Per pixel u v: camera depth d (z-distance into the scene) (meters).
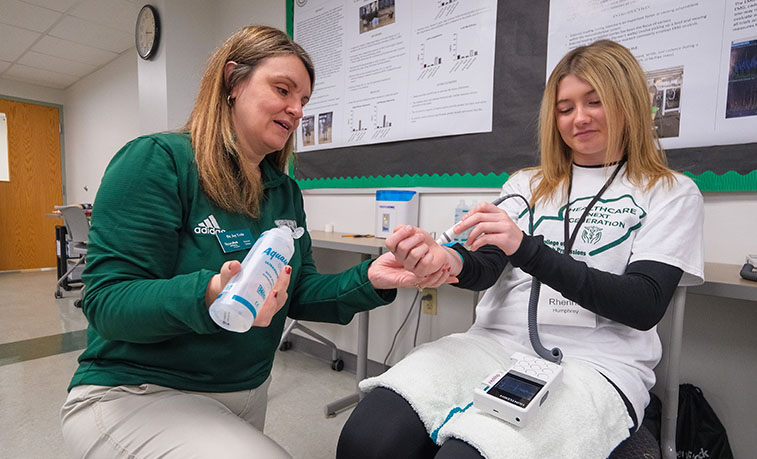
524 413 0.58
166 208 0.72
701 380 1.27
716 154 1.18
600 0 1.34
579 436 0.61
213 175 0.78
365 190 2.06
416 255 0.75
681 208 0.81
